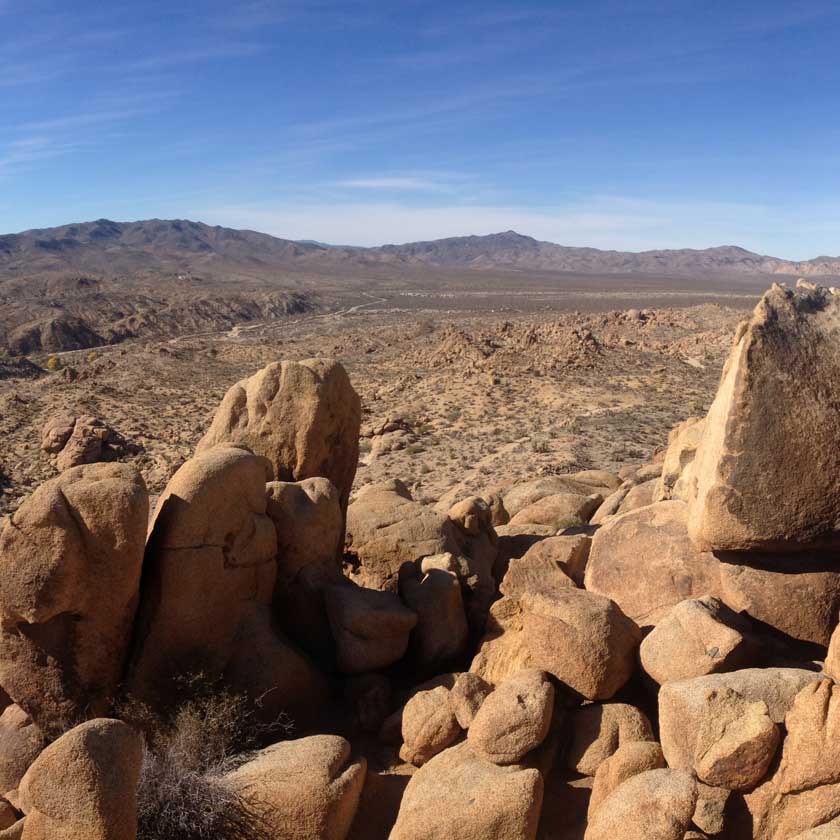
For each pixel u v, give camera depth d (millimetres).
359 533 10086
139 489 6852
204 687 7105
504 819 5500
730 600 7062
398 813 6043
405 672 8258
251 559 7758
